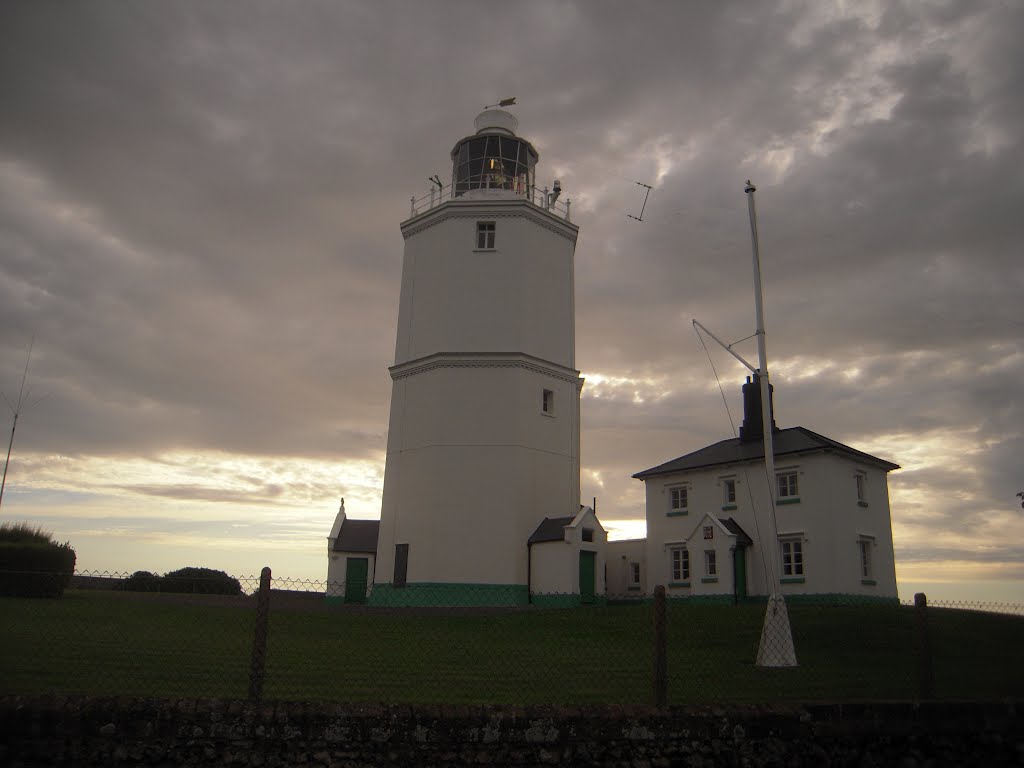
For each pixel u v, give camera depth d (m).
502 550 33.03
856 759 8.84
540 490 34.59
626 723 8.43
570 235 39.00
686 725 8.54
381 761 7.98
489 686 12.30
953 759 9.12
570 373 36.94
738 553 34.25
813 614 25.03
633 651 18.48
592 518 33.69
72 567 27.69
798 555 33.12
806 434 34.47
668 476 38.41
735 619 23.88
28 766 7.58
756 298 18.70
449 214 37.09
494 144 40.06
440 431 34.41
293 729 8.00
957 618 24.52
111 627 18.62
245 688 11.34
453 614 26.81
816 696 12.10
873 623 23.30
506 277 36.28
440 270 36.78
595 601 32.94
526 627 23.11
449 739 8.13
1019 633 22.34
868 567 33.50
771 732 8.72
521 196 38.53
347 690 11.50
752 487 34.97
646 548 38.78
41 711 7.73
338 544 38.66
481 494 33.62
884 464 35.16
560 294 37.81
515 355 34.97
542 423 35.41
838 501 32.59
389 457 35.88
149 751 7.77
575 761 8.23
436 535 33.28
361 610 28.94
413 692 11.45
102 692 10.61
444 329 35.88
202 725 7.91
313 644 17.66
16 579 22.05
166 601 26.45
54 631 17.34
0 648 14.46
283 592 36.38
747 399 37.25
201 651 15.43
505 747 8.20
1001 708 9.52
